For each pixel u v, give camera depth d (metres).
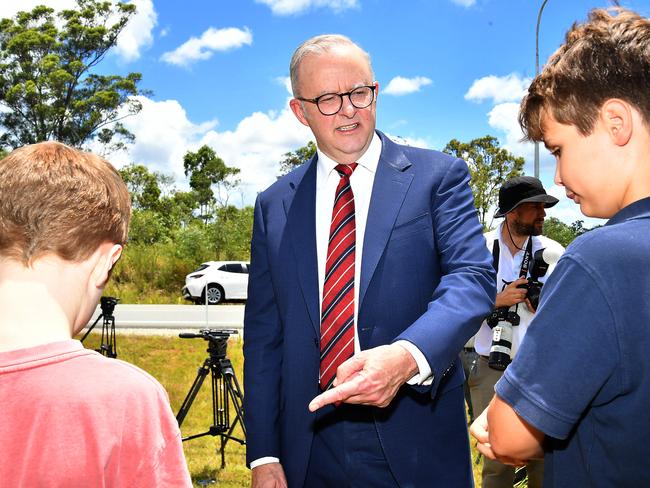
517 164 35.28
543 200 3.35
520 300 3.22
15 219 0.97
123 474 0.93
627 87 0.98
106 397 0.93
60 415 0.90
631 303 0.94
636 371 0.94
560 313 0.99
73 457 0.89
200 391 7.08
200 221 29.61
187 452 5.18
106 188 1.05
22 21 45.91
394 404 1.78
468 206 1.88
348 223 1.91
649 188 1.01
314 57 1.89
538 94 1.09
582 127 1.02
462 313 1.61
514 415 1.06
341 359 1.83
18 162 1.02
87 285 1.04
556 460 1.07
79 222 0.99
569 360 0.96
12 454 0.89
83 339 10.70
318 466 1.90
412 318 1.80
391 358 1.48
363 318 1.81
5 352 0.93
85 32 44.38
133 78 45.31
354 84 1.88
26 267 0.97
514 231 3.53
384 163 1.93
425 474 1.77
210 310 16.47
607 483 0.99
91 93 45.22
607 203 1.05
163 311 16.30
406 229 1.83
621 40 1.00
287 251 1.97
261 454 1.96
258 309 2.10
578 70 1.01
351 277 1.86
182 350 9.63
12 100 42.97
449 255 1.80
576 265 0.99
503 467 3.19
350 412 1.83
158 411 0.98
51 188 0.99
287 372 1.92
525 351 1.02
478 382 3.50
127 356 9.06
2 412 0.90
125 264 21.47
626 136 0.99
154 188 47.50
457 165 1.92
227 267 18.02
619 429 0.97
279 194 2.10
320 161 2.03
